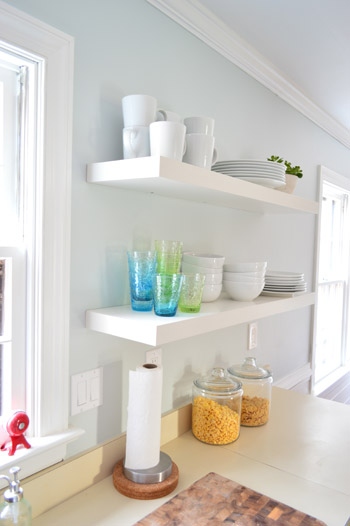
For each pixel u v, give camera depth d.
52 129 0.96
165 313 1.02
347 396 3.28
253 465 1.20
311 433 1.42
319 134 2.49
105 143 1.11
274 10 1.40
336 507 1.00
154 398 1.07
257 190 1.25
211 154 1.13
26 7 0.90
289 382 2.26
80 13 1.03
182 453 1.27
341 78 1.95
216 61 1.55
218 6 1.37
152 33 1.25
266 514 0.96
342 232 3.32
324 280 3.10
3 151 0.93
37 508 0.96
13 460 0.89
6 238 0.95
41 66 0.93
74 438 1.03
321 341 3.10
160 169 0.89
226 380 1.40
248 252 1.81
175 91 1.35
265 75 1.81
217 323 1.11
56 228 0.98
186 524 0.92
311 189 2.44
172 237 1.36
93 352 1.12
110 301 1.16
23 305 0.97
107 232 1.13
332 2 1.34
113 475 1.09
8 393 0.96
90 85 1.06
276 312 1.40
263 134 1.89
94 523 0.93
